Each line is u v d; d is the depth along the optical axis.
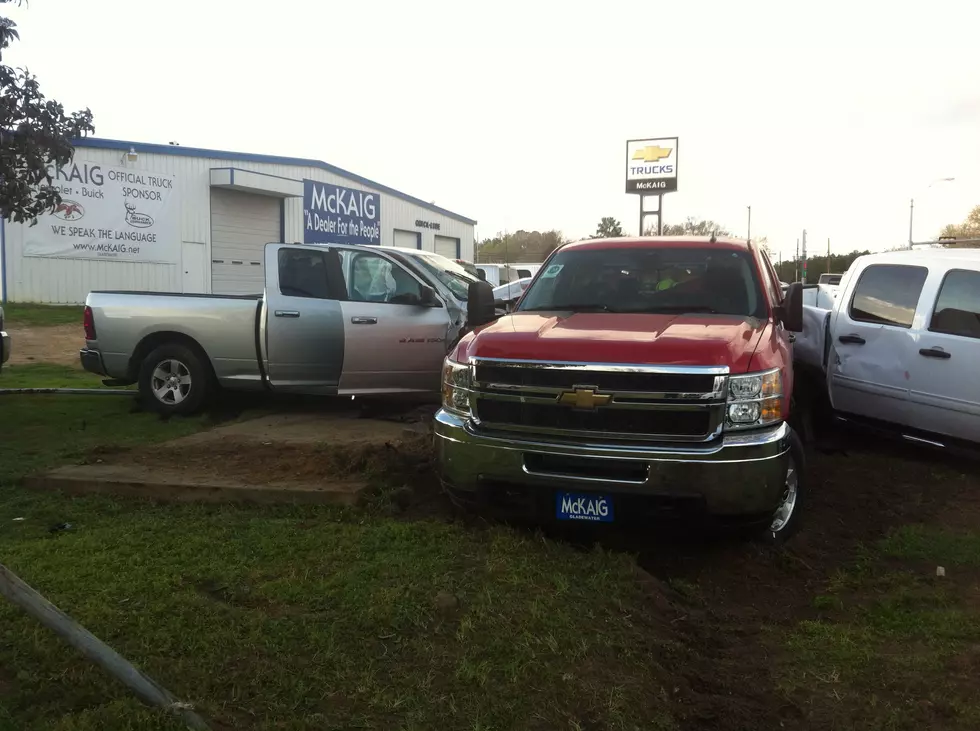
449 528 5.07
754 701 3.44
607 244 6.36
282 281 8.16
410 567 4.45
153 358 8.53
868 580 4.69
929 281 7.02
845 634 4.02
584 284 6.05
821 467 7.12
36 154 7.42
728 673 3.66
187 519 5.32
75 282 23.45
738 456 4.37
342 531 5.05
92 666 3.34
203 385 8.46
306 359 8.08
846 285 7.89
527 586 4.23
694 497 4.39
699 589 4.52
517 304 6.18
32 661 3.39
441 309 8.38
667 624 4.07
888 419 7.30
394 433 7.46
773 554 4.93
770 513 4.52
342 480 5.86
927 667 3.71
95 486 5.82
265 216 28.42
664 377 4.43
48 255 22.86
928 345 6.82
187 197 25.69
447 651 3.59
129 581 4.23
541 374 4.61
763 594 4.52
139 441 7.39
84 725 2.89
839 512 5.89
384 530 5.03
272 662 3.45
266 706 3.15
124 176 24.11
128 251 24.39
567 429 4.57
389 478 5.93
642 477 4.44
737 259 6.02
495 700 3.23
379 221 34.50
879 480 6.73
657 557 4.91
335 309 8.05
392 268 8.41
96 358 8.68
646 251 6.21
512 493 4.74
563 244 6.69
